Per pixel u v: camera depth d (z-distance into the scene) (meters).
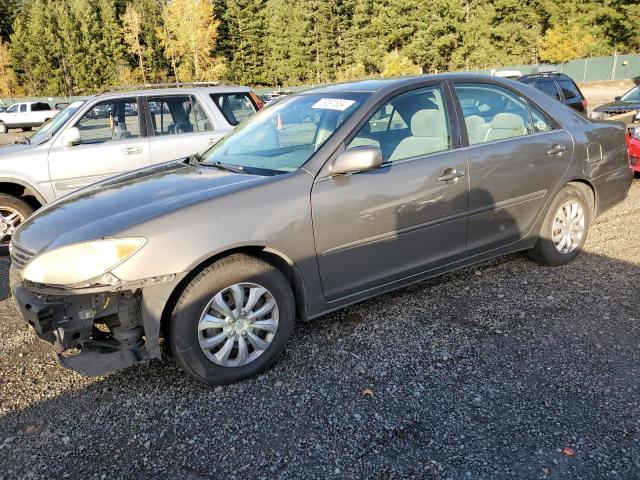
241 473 2.39
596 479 2.26
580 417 2.66
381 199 3.40
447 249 3.84
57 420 2.83
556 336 3.44
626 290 4.07
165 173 3.73
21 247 3.01
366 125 3.49
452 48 53.88
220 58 67.56
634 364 3.09
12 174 5.96
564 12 48.59
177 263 2.78
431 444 2.52
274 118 4.07
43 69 67.88
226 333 2.99
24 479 2.41
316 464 2.42
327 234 3.24
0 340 3.80
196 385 3.09
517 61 51.22
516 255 4.92
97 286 2.68
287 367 3.23
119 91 7.02
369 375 3.11
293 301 3.21
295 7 66.75
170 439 2.64
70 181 6.32
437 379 3.04
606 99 30.78
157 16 77.94
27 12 73.56
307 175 3.22
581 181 4.55
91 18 69.19
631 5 44.12
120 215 2.93
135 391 3.06
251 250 3.15
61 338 2.72
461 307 3.92
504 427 2.61
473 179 3.83
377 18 57.34
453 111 3.87
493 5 51.62
